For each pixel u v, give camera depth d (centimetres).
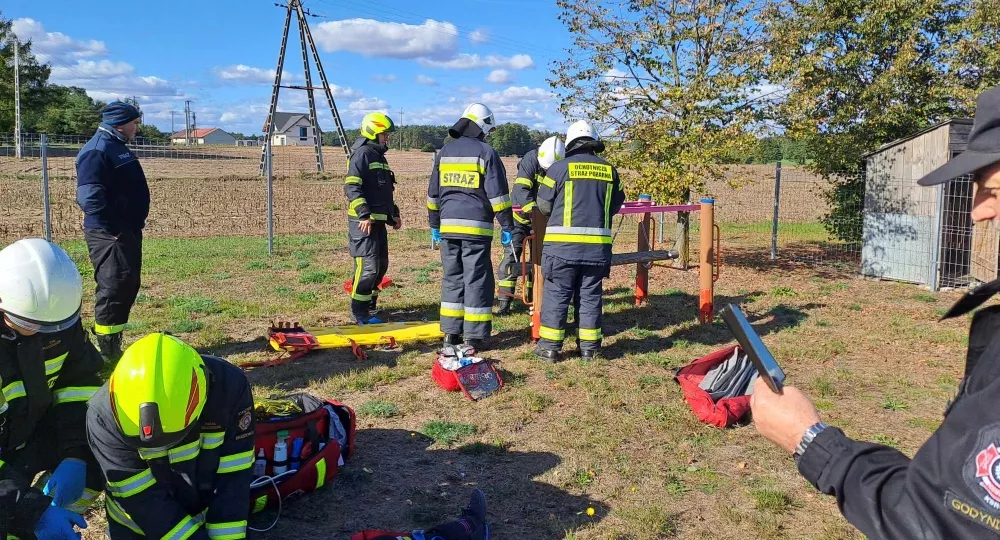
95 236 625
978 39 1255
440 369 617
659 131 1145
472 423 543
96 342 723
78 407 310
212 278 1088
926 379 657
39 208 1980
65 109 6353
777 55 1141
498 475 462
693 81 1141
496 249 1443
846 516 148
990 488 119
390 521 405
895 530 135
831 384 638
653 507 419
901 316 895
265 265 1193
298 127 10156
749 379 571
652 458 488
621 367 680
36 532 268
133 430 259
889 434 532
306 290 1009
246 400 306
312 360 691
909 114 1326
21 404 280
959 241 1130
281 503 412
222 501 300
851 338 790
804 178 3030
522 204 837
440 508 419
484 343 758
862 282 1135
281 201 2356
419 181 3108
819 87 1165
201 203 2266
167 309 880
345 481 449
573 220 659
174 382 262
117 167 620
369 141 784
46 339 287
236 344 743
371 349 725
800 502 429
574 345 746
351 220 791
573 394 607
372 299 858
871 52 1304
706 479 458
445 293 717
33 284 268
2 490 262
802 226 1888
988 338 144
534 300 749
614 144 1212
